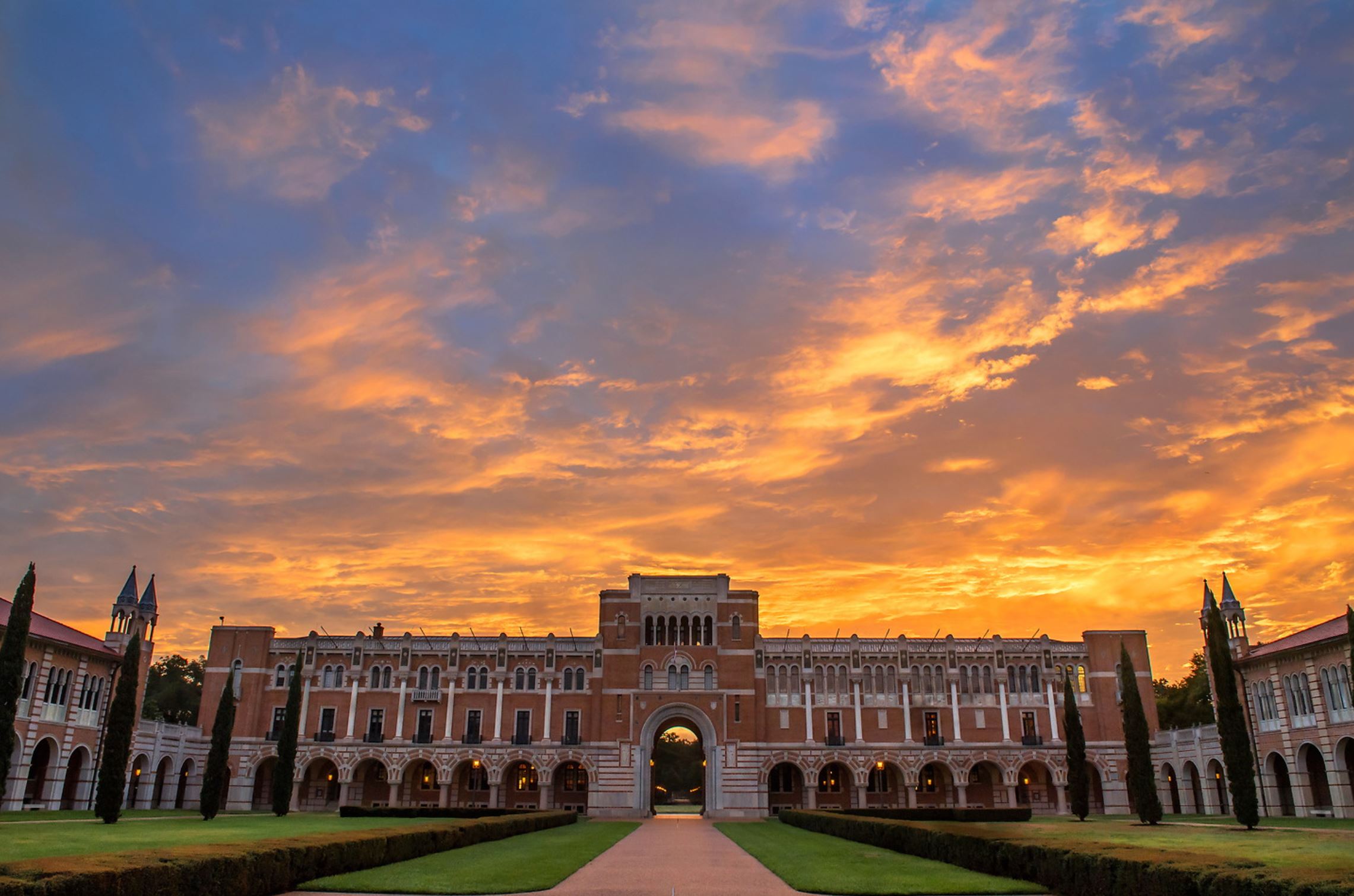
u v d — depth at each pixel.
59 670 72.12
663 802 164.12
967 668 96.06
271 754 93.38
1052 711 94.50
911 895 28.64
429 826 45.41
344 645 97.06
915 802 92.50
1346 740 67.06
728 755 91.75
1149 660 95.69
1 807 64.50
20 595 54.06
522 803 94.44
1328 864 22.25
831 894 28.98
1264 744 76.00
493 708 95.06
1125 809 91.56
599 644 95.31
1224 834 48.34
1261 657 75.56
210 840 40.75
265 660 96.25
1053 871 28.97
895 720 94.44
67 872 19.92
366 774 96.38
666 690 93.94
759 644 96.12
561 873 34.12
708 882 32.34
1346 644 65.94
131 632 84.12
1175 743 87.69
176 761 89.56
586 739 93.44
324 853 31.27
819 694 95.31
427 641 97.06
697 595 96.81
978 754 93.12
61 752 71.69
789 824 77.56
